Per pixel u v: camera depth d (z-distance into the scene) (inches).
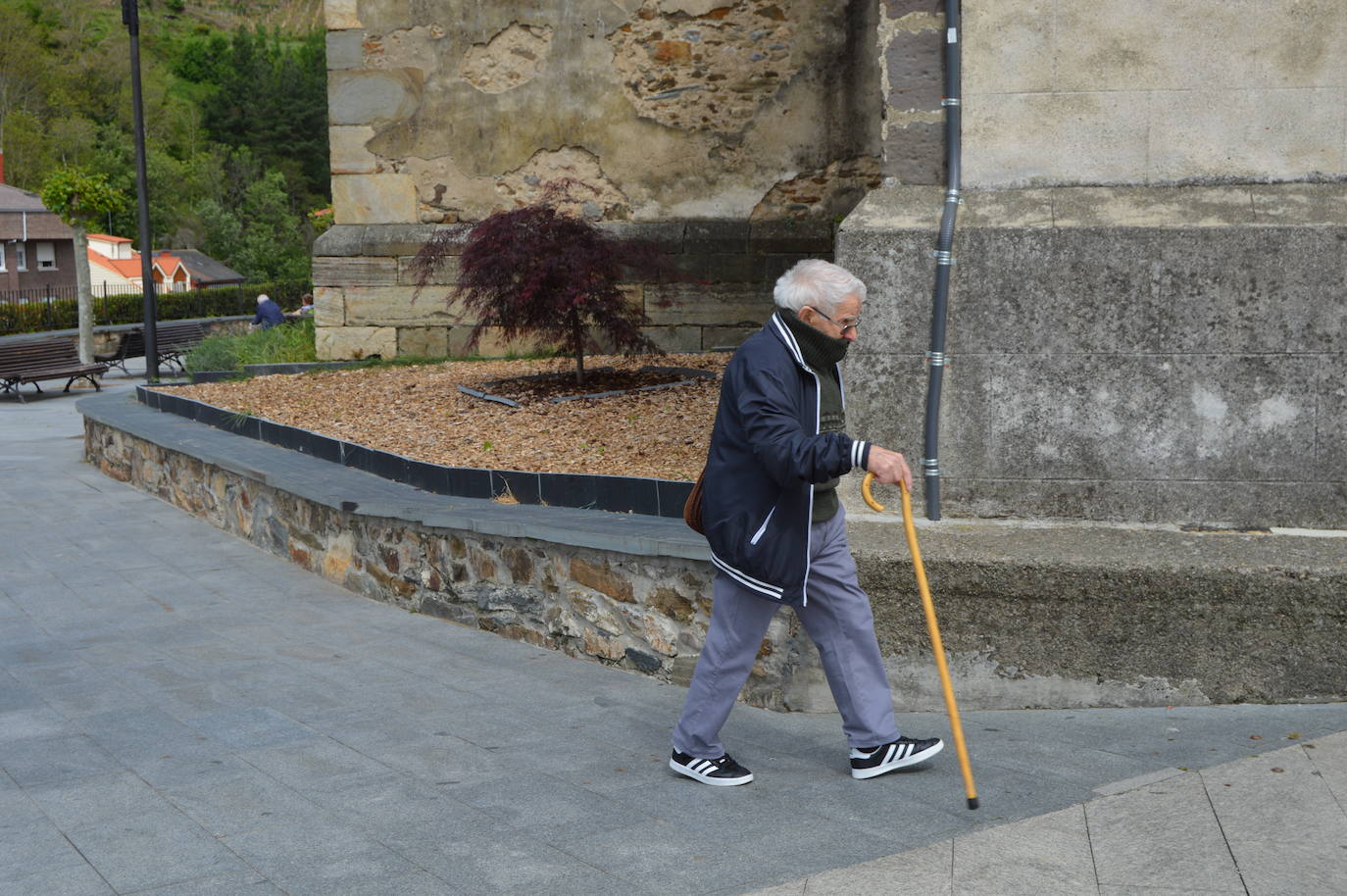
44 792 154.3
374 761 165.0
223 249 2955.2
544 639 225.5
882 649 177.6
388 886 124.4
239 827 141.4
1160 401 185.8
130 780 158.4
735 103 465.1
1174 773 145.3
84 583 288.5
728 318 469.1
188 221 3065.9
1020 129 194.2
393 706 191.5
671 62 467.5
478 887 123.9
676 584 195.3
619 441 298.5
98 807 148.8
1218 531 184.9
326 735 176.9
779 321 144.8
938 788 147.9
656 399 351.6
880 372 191.5
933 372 189.0
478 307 374.9
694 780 155.0
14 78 3289.9
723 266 466.6
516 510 245.8
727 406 146.3
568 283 352.8
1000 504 191.5
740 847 132.6
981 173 195.9
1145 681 172.2
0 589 283.1
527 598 228.2
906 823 137.5
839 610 151.4
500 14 477.4
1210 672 170.6
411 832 139.1
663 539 194.1
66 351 781.9
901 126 198.8
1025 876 120.1
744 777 152.6
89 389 812.6
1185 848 124.6
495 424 337.7
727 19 461.7
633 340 370.6
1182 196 189.6
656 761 163.2
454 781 156.3
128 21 693.3
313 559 298.4
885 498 195.9
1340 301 179.6
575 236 359.3
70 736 177.9
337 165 494.0
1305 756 147.3
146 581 290.0
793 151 464.4
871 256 189.3
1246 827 128.4
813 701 181.2
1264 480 184.5
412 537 256.2
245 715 187.9
